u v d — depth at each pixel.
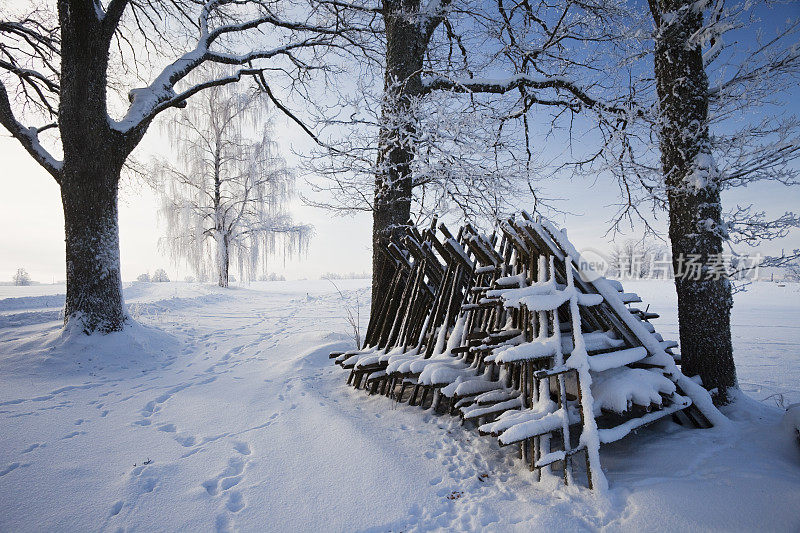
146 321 9.84
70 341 6.02
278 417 3.90
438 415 3.97
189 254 23.08
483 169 5.30
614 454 3.04
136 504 2.45
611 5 6.34
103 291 6.44
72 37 6.38
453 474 2.86
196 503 2.46
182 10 9.10
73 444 3.30
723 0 3.64
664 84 4.15
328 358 6.46
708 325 3.84
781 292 21.30
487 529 2.22
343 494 2.57
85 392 4.76
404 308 5.13
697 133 3.87
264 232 23.30
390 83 5.81
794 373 6.39
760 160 3.54
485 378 3.76
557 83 6.29
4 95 6.44
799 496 2.25
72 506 2.43
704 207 3.86
